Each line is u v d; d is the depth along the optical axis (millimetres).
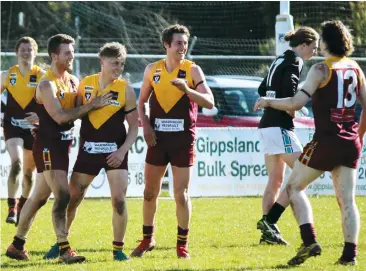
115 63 21828
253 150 41188
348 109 20656
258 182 41188
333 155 20484
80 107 21719
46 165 21891
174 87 22469
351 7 61688
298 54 25188
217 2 70500
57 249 23109
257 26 69875
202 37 70562
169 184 40750
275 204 25359
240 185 41062
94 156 22047
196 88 22531
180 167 22609
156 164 22938
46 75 22078
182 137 22562
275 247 24875
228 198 40000
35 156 22156
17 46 30188
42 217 32812
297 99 20531
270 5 68750
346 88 20594
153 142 22828
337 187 20969
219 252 23922
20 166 30156
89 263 21812
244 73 57406
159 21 70188
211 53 68312
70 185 22453
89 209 35375
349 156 20625
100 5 70562
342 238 26641
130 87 22172
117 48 21922
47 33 71375
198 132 40750
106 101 21844
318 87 20641
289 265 20922
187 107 22594
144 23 71125
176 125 22594
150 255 23594
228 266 21219
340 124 20562
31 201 22734
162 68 22734
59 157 21891
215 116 50500
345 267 20625
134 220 31922
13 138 30203
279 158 26062
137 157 40531
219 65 57688
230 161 41000
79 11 70625
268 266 21125
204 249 24656
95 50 63781
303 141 40875
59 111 21531
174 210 35062
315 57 51281
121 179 21953
